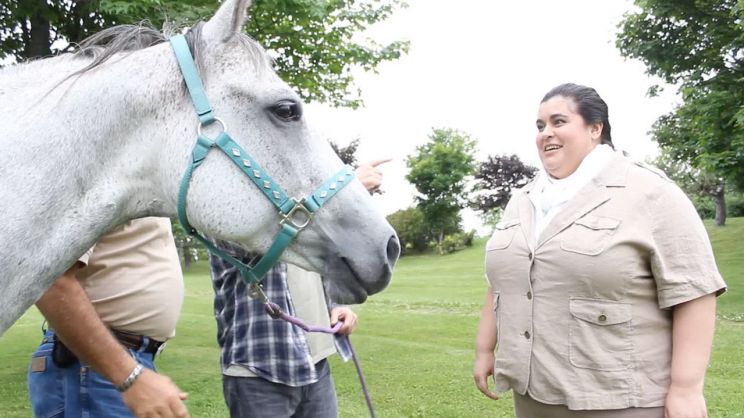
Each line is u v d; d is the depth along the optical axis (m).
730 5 12.96
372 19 6.98
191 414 4.89
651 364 2.12
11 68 1.80
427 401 5.27
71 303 1.79
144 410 1.87
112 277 2.17
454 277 19.95
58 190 1.66
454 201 42.25
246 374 2.48
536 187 2.46
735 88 12.46
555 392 2.19
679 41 13.97
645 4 13.55
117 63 1.78
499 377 2.41
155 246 2.31
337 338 2.68
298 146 1.82
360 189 1.90
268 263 1.84
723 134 12.66
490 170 44.09
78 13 5.55
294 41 6.51
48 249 1.65
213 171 1.75
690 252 2.07
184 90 1.76
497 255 2.43
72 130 1.69
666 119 16.33
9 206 1.61
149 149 1.76
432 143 43.75
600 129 2.41
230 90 1.77
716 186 30.30
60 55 1.86
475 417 4.84
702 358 2.05
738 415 4.65
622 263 2.09
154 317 2.27
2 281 1.60
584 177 2.27
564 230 2.22
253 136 1.78
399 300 13.03
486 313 2.73
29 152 1.64
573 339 2.16
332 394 2.77
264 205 1.78
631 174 2.21
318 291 2.67
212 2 5.38
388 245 1.89
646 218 2.12
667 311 2.18
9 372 6.37
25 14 5.32
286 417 2.51
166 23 1.94
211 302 13.55
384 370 6.43
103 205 1.71
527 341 2.28
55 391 2.20
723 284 2.09
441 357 7.10
